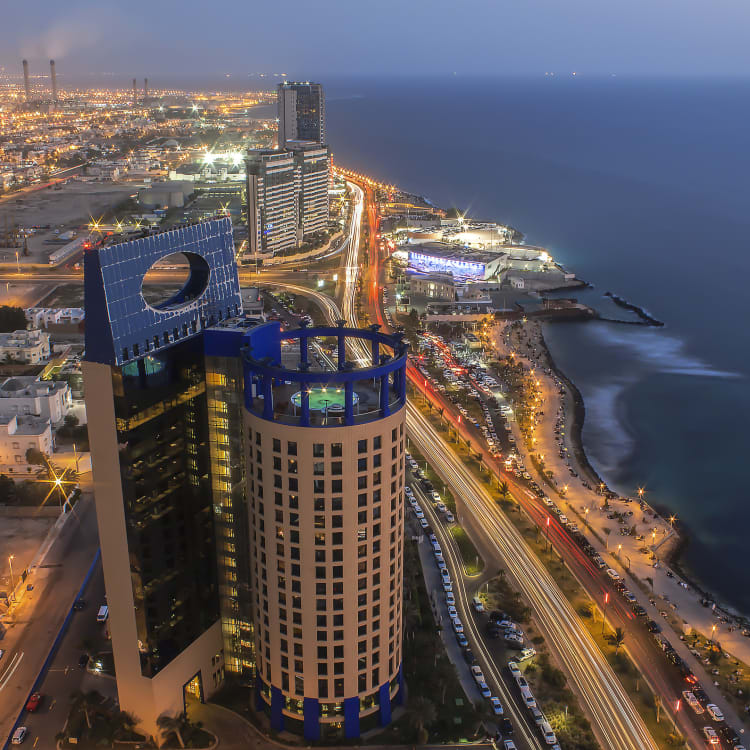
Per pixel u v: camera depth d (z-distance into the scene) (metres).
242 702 180.12
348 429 146.88
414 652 195.62
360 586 159.75
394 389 161.00
